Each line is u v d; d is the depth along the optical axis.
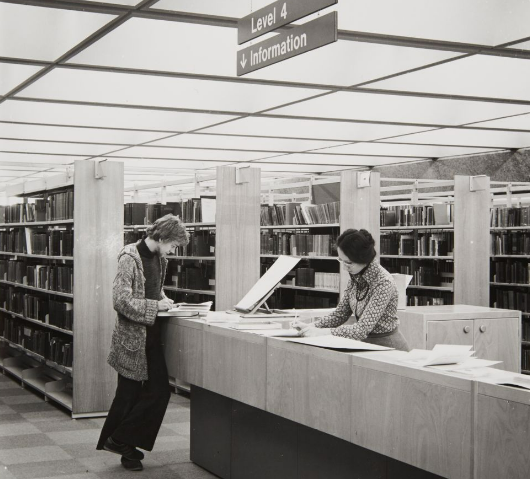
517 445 2.46
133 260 4.95
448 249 9.12
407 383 2.92
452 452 2.71
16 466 5.13
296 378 3.61
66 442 5.84
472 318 5.42
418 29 5.30
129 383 4.96
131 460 5.00
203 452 5.07
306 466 3.87
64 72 6.56
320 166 13.95
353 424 3.22
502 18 5.07
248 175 7.50
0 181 16.83
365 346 3.38
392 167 13.94
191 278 8.50
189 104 7.92
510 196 10.00
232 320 4.61
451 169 12.68
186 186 17.58
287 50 3.85
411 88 7.13
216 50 5.82
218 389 4.38
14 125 9.26
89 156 12.29
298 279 9.02
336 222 8.45
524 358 9.05
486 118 8.70
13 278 9.59
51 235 7.93
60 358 7.46
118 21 5.13
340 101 7.73
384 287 3.83
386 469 3.30
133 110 8.27
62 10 4.91
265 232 10.26
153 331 5.00
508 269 9.26
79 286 6.66
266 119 8.84
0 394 7.95
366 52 5.83
